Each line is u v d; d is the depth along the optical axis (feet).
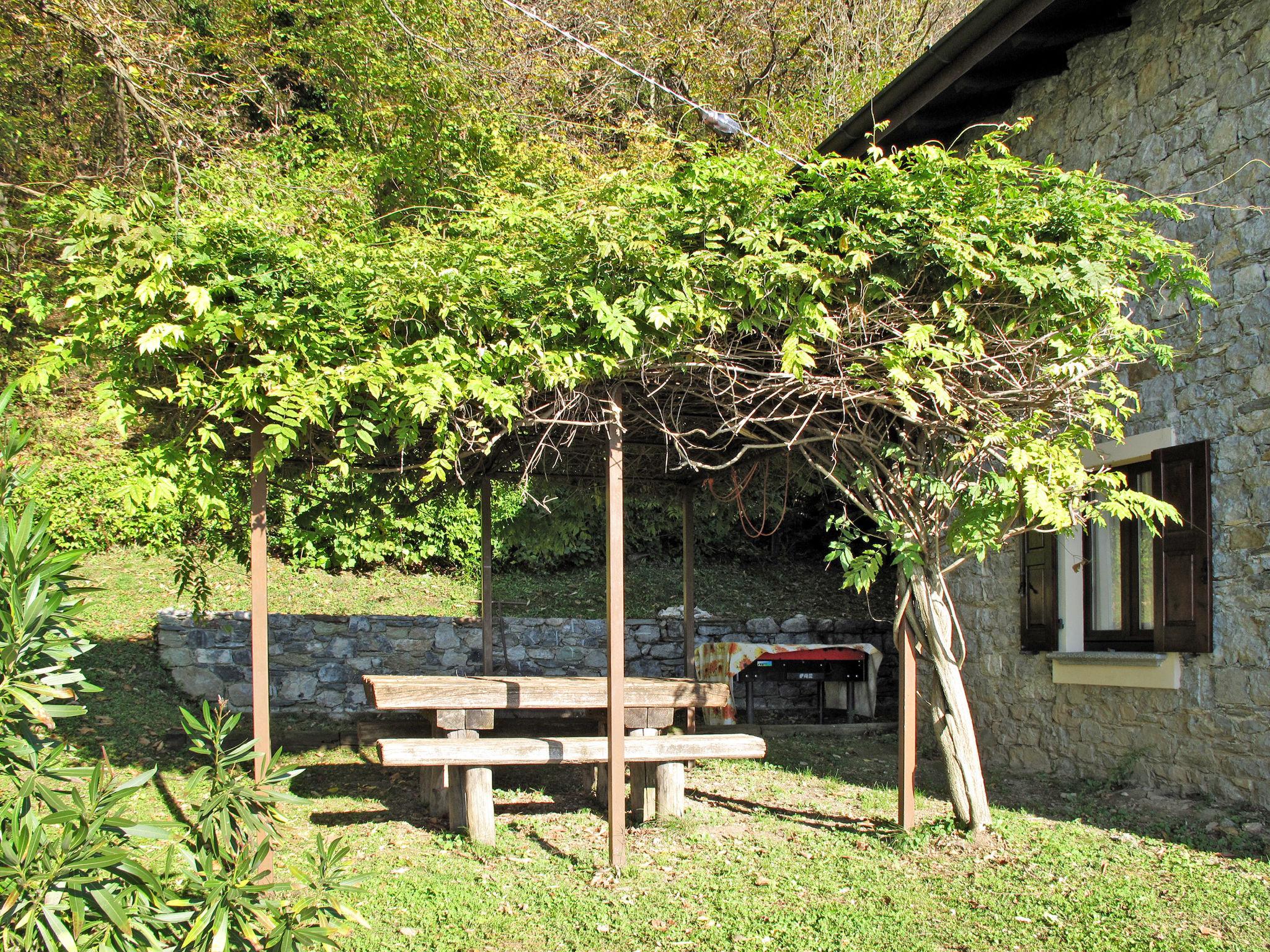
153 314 13.35
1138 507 16.07
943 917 13.46
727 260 14.69
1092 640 21.58
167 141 30.30
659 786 18.48
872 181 14.96
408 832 17.83
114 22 31.60
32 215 14.71
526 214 14.76
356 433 14.32
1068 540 21.97
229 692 27.86
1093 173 16.07
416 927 13.12
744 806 19.94
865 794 20.68
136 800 18.74
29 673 7.87
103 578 32.30
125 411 13.56
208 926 8.56
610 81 44.60
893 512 17.49
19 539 8.00
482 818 16.88
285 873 15.17
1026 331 16.44
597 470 24.59
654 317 14.19
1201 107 18.97
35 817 7.84
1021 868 15.31
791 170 19.47
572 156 39.17
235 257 13.78
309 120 38.17
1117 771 20.12
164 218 13.58
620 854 15.56
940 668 17.26
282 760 23.62
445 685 18.19
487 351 14.66
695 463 16.99
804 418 16.88
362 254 14.51
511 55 40.86
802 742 27.50
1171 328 19.60
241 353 14.14
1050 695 22.47
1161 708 19.19
